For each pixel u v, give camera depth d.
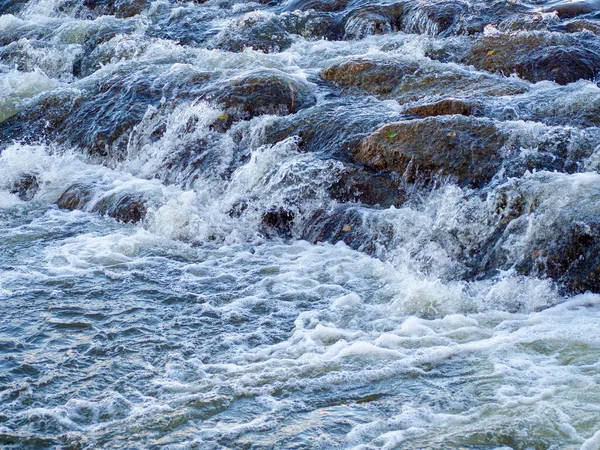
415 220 8.07
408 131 8.88
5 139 11.55
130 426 5.23
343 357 6.04
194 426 5.23
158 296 7.28
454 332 6.35
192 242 8.58
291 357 6.11
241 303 7.12
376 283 7.43
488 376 5.65
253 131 9.95
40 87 12.91
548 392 5.38
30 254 8.30
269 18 14.09
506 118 9.18
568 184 7.48
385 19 13.65
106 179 10.20
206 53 12.70
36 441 5.11
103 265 7.98
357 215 8.39
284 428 5.17
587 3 13.79
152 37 14.34
